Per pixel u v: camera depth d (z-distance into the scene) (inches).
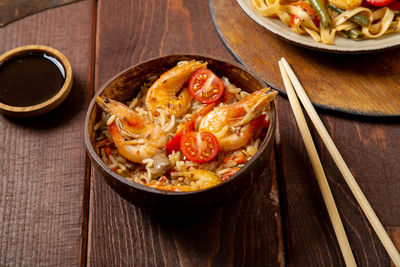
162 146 22.3
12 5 28.5
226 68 23.3
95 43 27.6
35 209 23.8
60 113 25.7
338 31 25.9
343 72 25.8
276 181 23.7
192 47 27.0
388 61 26.0
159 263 22.7
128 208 23.5
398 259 21.3
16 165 24.7
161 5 28.3
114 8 28.3
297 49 26.5
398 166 23.8
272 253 22.6
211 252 22.7
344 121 24.9
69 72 25.7
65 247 23.2
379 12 26.0
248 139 22.2
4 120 25.6
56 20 28.1
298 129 24.7
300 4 26.0
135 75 23.4
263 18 25.9
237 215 23.2
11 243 23.3
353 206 23.2
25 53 26.3
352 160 24.0
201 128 22.4
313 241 22.7
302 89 24.7
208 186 21.5
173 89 23.2
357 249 22.6
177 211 21.5
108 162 22.6
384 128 24.6
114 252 22.9
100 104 22.2
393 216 23.0
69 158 24.7
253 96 22.1
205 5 28.2
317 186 23.6
